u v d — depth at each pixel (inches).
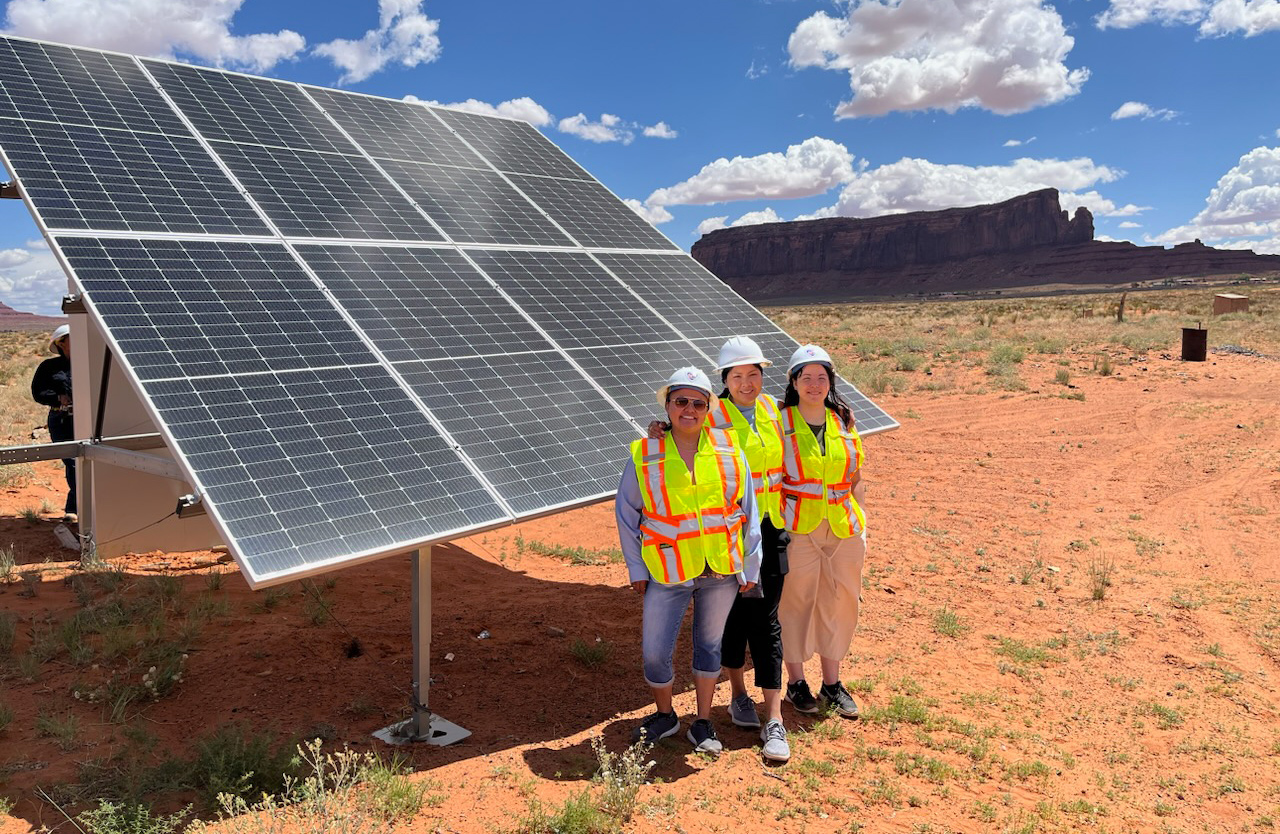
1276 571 359.6
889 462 558.9
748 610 209.6
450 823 167.9
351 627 283.0
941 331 1518.2
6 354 1314.0
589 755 202.1
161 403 181.3
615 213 420.2
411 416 216.5
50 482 473.7
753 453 208.5
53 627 263.7
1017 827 177.8
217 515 165.3
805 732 218.2
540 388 255.1
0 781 173.6
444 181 358.9
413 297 265.4
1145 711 239.3
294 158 310.7
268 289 233.3
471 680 246.5
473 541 405.7
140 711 216.2
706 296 377.1
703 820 174.1
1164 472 528.1
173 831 158.9
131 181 248.8
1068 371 893.8
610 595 331.0
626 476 201.0
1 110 249.1
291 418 196.4
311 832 154.6
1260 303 2299.5
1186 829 181.8
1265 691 253.4
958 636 291.9
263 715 216.1
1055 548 392.5
